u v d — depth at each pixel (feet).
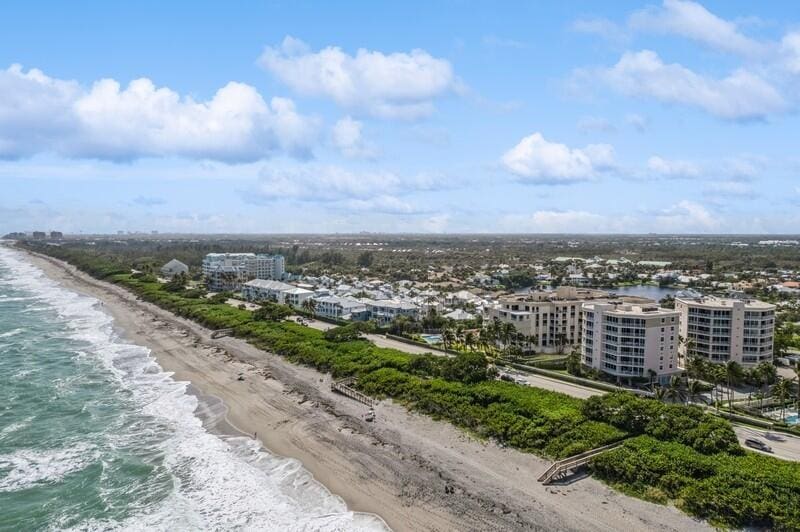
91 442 282.97
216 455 268.62
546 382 395.14
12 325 589.32
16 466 254.68
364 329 564.30
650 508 217.56
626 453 244.42
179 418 319.68
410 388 349.61
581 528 205.26
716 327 451.94
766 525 201.98
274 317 595.47
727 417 323.37
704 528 204.03
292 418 320.09
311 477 247.91
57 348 488.44
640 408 277.64
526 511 217.36
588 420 285.43
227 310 652.07
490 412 302.45
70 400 347.36
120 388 375.25
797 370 334.85
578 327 506.89
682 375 407.44
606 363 410.52
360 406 338.95
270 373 415.64
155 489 234.79
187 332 573.74
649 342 393.91
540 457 262.47
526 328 494.59
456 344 495.82
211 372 421.18
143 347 503.61
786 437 291.38
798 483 208.95
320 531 204.85
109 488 235.20
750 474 218.59
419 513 218.18
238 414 327.47
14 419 312.71
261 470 254.47
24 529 204.64
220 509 219.41
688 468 230.07
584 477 244.01
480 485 238.48
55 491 232.32
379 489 237.04
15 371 408.46
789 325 598.34
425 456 267.59
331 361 422.41
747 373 382.01
